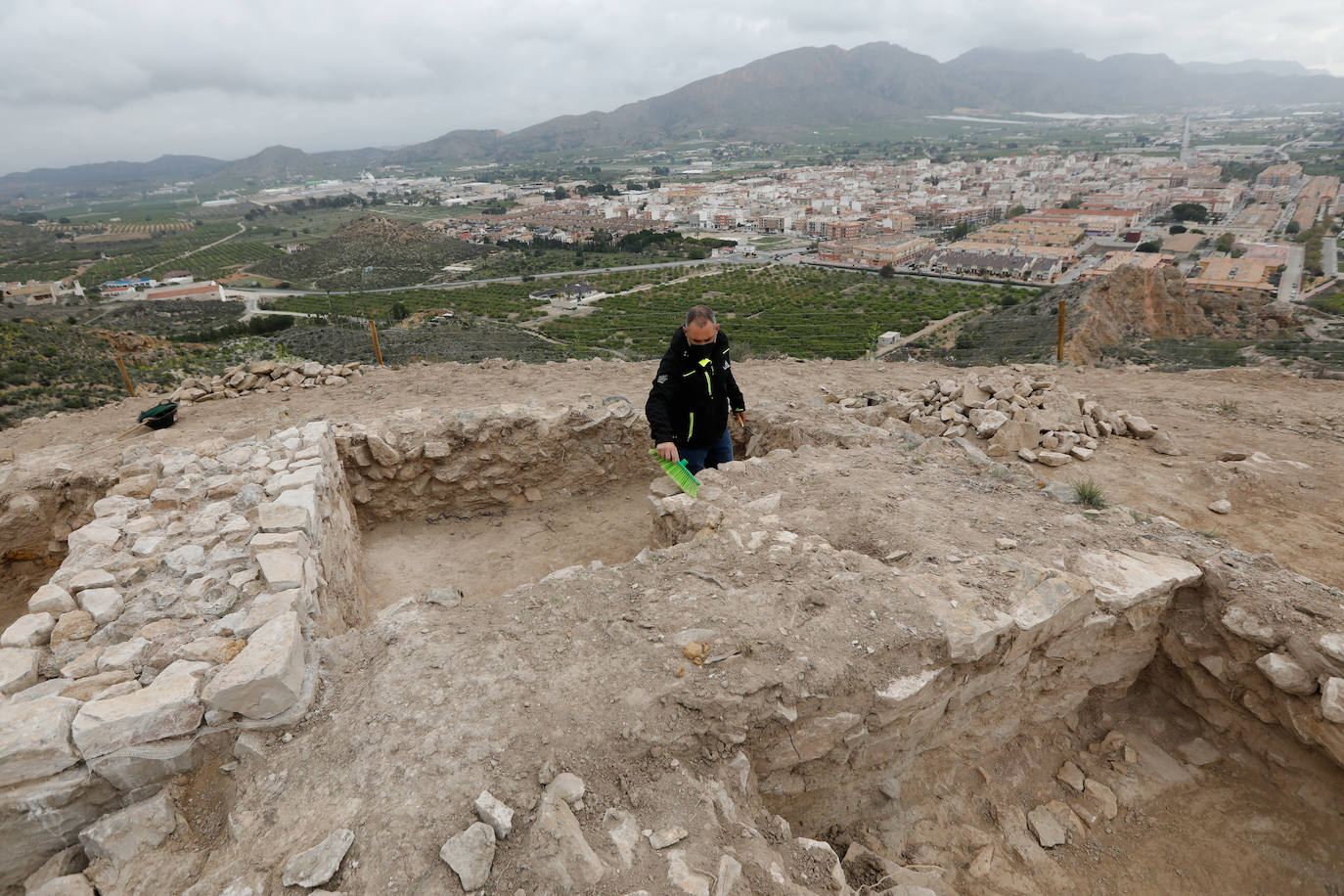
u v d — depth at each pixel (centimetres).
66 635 441
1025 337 3134
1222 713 471
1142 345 2859
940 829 430
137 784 346
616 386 1318
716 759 363
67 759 328
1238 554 520
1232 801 443
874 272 9962
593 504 1066
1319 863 403
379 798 324
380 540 971
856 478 678
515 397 1266
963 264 9750
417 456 976
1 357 3169
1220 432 1002
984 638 412
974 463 734
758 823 351
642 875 295
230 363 3156
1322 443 938
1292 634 423
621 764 346
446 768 336
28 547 862
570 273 11231
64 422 1352
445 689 388
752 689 375
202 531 584
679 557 530
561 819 305
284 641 396
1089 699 505
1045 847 423
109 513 639
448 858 292
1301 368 1700
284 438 827
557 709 370
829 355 3925
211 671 384
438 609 479
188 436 1120
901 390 1206
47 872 325
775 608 446
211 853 316
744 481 679
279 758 353
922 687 392
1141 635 491
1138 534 552
